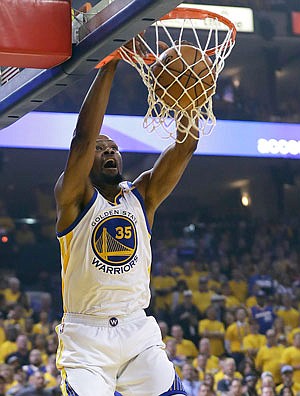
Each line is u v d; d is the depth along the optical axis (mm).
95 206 3582
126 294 3600
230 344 11016
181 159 3768
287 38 14609
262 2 14367
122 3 3180
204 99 3574
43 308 12102
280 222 16000
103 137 3779
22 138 12445
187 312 11609
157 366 3549
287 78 15680
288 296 12727
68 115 12727
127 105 14414
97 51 3402
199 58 3561
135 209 3676
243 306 12195
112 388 3561
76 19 3549
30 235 14523
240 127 13781
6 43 3416
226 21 3617
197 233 15953
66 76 3680
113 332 3568
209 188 17141
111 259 3559
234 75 15453
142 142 12969
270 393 9172
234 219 16297
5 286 12047
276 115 15477
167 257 14086
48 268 14289
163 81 3531
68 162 3480
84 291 3574
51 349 10062
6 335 10258
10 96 4055
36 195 15898
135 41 3588
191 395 9133
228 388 9391
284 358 10391
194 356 10523
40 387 8570
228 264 14281
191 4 13195
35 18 3461
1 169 15570
